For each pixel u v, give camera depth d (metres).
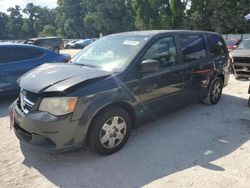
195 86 5.67
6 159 4.07
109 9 65.81
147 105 4.59
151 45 4.68
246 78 9.59
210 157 4.08
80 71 4.16
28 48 7.44
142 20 46.56
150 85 4.55
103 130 4.00
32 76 4.19
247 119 5.61
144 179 3.56
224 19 40.69
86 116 3.73
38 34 99.44
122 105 4.25
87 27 73.75
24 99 3.99
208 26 42.66
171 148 4.36
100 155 4.11
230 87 8.48
